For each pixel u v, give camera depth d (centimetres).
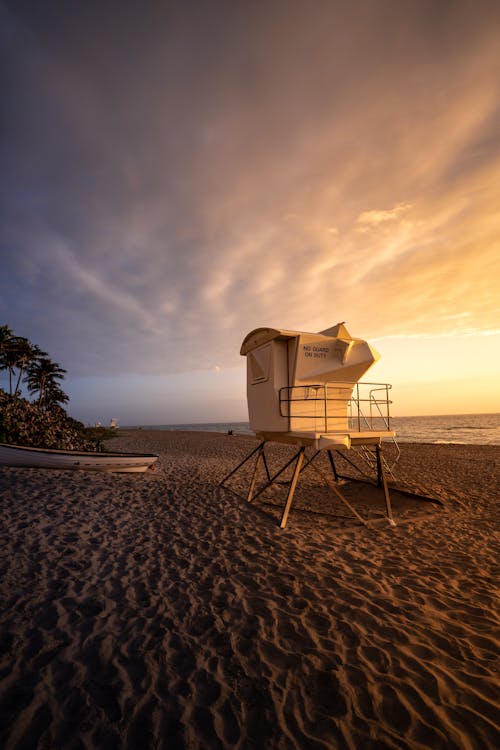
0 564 464
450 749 231
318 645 337
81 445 1452
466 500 929
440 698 274
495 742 235
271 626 367
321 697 276
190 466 1488
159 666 308
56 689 279
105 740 239
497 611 399
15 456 1009
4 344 3697
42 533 575
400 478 1241
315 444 662
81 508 718
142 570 484
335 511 805
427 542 624
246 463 1616
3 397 1359
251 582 460
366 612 394
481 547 602
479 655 323
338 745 236
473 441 3419
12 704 263
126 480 1030
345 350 726
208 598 420
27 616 368
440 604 413
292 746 236
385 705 268
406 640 345
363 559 543
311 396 716
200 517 730
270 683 290
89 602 401
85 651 323
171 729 248
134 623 367
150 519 700
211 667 308
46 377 5044
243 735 244
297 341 701
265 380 760
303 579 471
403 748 233
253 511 787
